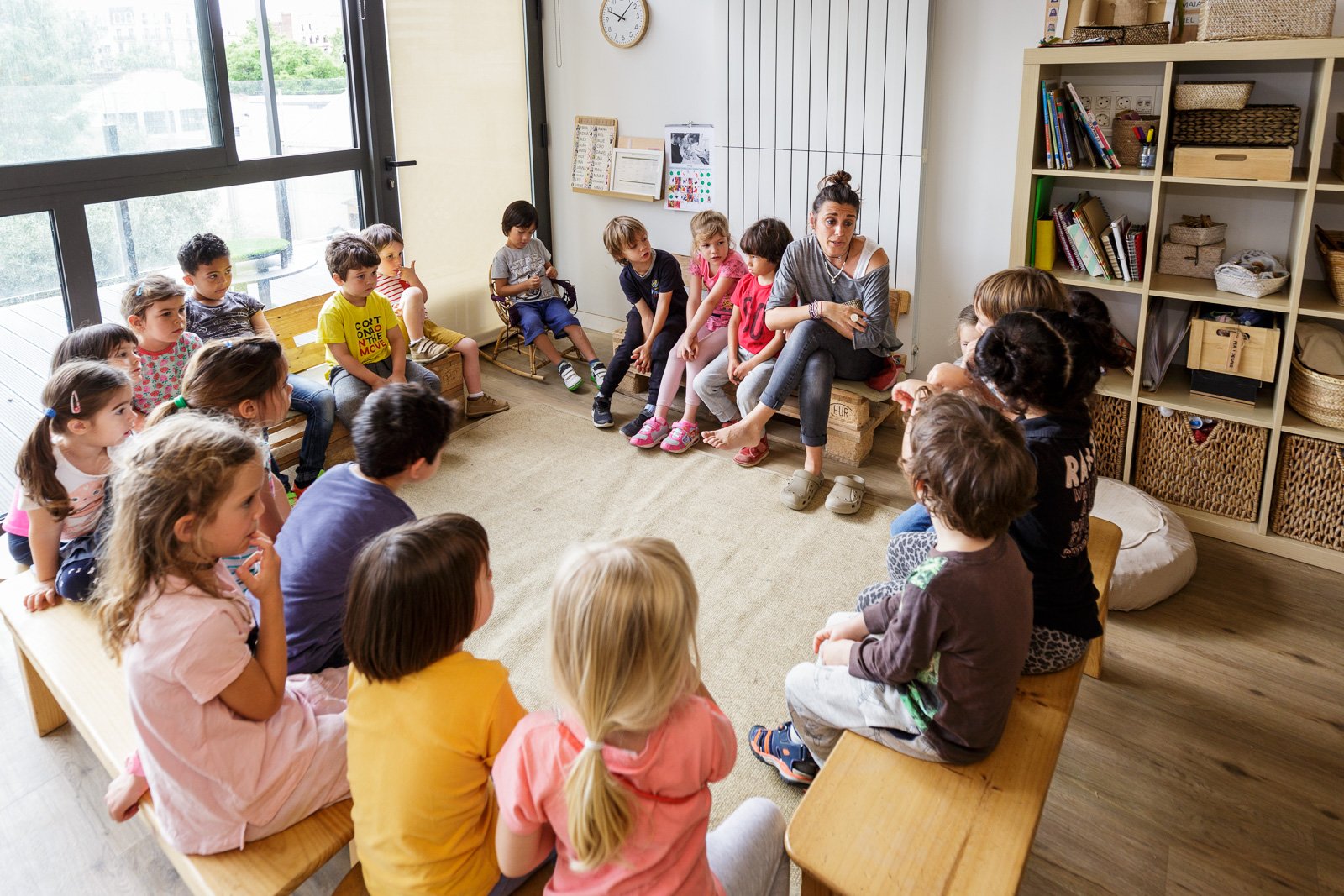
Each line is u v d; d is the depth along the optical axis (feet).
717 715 3.95
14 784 6.72
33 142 9.82
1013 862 4.44
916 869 4.40
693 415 11.96
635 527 10.07
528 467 11.51
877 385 11.28
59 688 5.87
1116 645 8.14
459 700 4.05
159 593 4.36
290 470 11.19
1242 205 10.02
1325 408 8.86
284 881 4.57
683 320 12.55
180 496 4.26
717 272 11.85
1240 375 9.32
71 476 6.66
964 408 4.63
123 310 9.01
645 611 3.38
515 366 14.83
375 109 13.23
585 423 12.82
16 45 9.50
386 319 11.55
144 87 10.65
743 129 13.46
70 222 10.16
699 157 14.28
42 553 6.64
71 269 10.28
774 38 12.69
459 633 4.10
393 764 4.07
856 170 12.57
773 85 12.94
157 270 11.27
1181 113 9.02
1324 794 6.55
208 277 10.36
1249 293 9.04
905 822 4.66
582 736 3.60
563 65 15.43
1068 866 6.00
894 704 5.12
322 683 5.58
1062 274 10.18
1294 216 9.53
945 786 4.90
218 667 4.41
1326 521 9.11
